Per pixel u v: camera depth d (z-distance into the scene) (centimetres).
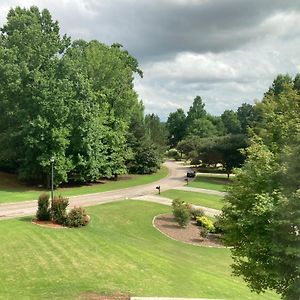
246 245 1210
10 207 3503
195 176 7012
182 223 3170
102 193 4725
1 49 4775
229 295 1714
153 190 5088
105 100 5709
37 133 4600
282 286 1170
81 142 4941
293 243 1082
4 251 2038
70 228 2683
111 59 5944
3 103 4759
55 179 4788
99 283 1631
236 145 6406
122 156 6088
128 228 3055
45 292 1497
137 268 1912
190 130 12294
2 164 5547
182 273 1939
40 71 4844
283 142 1266
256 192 1226
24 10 5562
